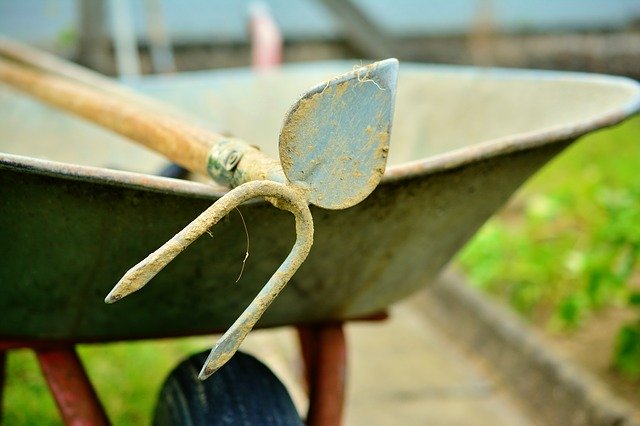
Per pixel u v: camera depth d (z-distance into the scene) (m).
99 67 4.80
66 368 1.39
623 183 3.78
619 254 2.86
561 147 1.41
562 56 5.14
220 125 2.44
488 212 1.50
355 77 0.97
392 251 1.40
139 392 2.38
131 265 1.21
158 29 4.32
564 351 2.61
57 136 2.41
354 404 2.58
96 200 1.10
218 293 1.33
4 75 2.30
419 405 2.59
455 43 5.56
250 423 1.28
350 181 1.00
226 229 1.19
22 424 2.15
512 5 5.86
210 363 0.93
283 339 3.03
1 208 1.10
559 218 3.64
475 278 3.05
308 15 5.68
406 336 3.13
